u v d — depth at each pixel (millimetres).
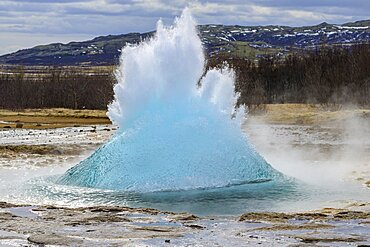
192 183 20500
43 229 14320
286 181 21750
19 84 115250
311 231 14094
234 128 22406
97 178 21156
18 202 18547
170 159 21062
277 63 108750
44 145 36312
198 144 21484
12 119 75125
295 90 96312
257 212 16766
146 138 21734
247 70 100250
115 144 22047
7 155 31953
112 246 12719
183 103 22422
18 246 12781
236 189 20266
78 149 34625
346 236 13508
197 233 13969
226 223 15250
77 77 121875
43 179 22828
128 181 20625
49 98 114812
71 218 15688
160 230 14305
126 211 16812
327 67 98312
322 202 18484
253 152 22297
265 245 12750
